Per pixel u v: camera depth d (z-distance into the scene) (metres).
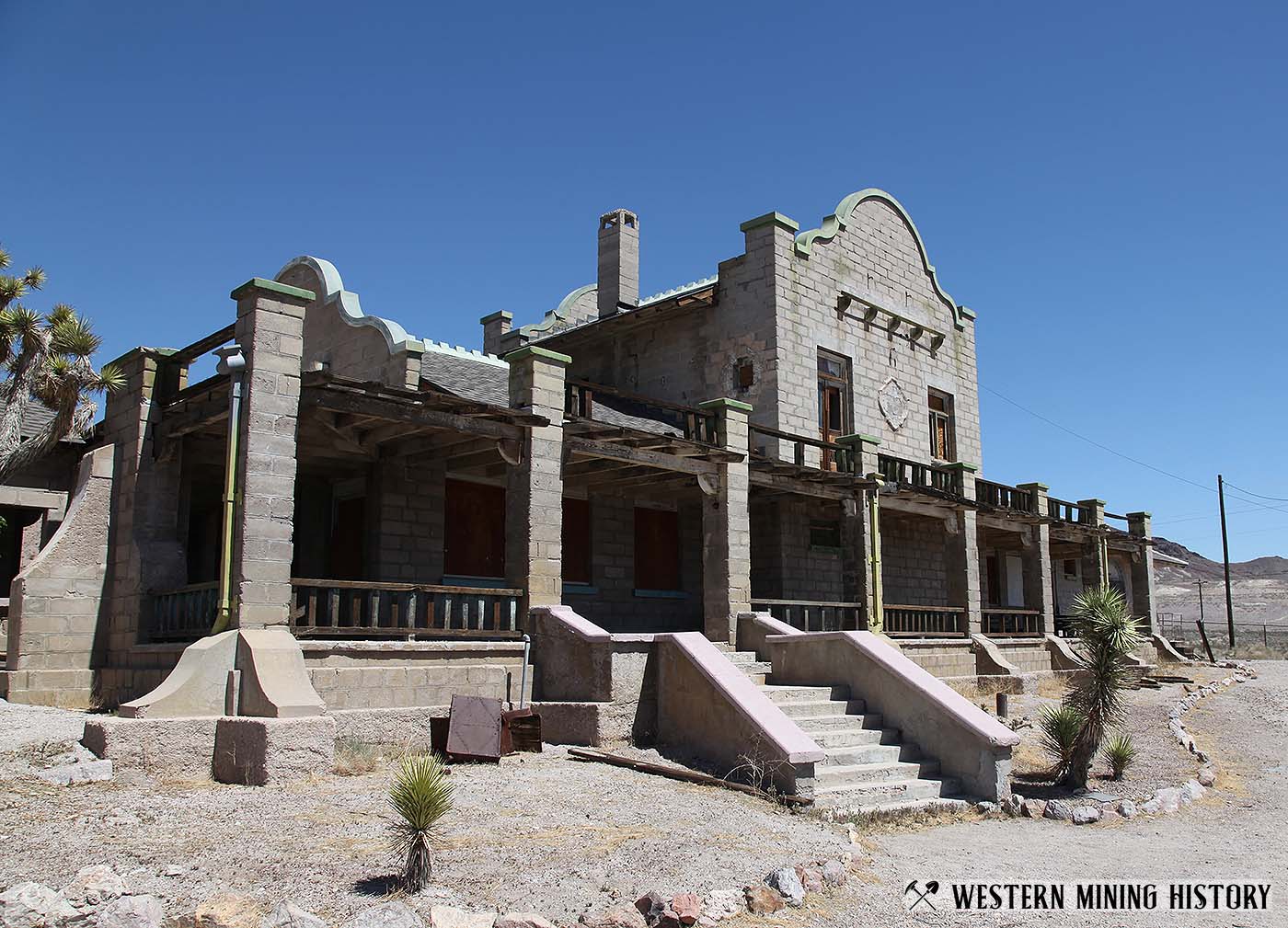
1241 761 16.03
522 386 15.83
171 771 10.34
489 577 19.75
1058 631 31.08
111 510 15.33
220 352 12.60
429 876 7.06
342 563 19.20
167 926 6.16
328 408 13.52
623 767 12.23
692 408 19.08
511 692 14.34
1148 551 34.72
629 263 28.00
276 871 7.19
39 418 18.80
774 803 11.12
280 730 10.27
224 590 12.16
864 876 8.83
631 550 22.47
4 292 16.22
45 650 14.41
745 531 18.98
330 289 19.75
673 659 13.76
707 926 6.98
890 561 27.55
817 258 25.27
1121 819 12.17
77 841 7.70
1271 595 83.75
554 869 7.63
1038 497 27.88
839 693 15.11
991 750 12.79
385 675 13.03
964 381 30.23
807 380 24.41
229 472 12.44
